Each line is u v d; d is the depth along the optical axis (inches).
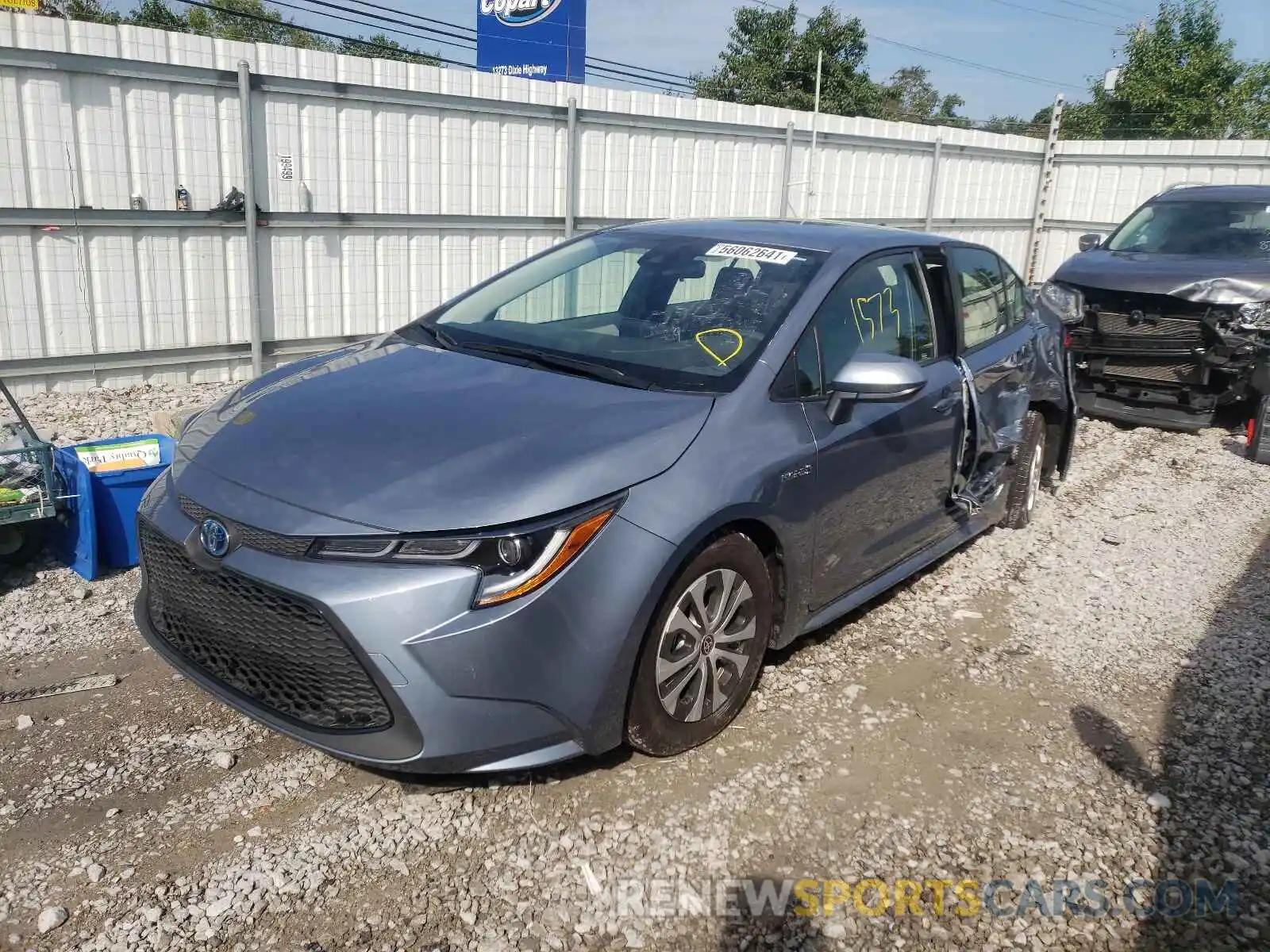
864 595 157.9
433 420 119.8
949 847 114.6
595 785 121.3
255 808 115.5
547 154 365.4
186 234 294.8
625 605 109.5
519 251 367.2
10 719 131.0
